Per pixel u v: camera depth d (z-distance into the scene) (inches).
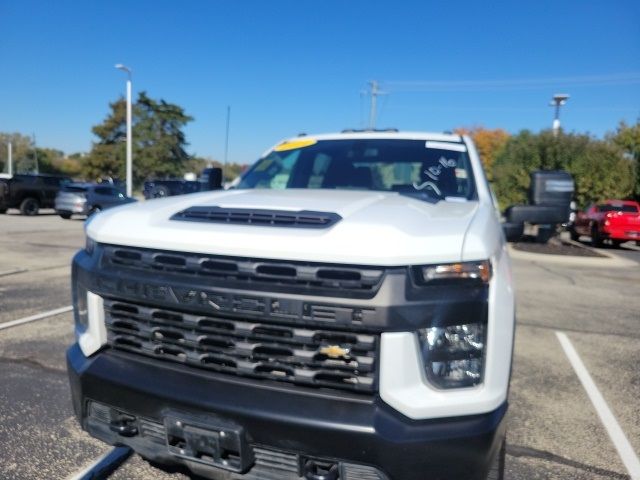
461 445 74.1
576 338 232.2
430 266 76.1
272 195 112.1
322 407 75.9
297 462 77.4
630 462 126.6
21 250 460.8
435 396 75.0
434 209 100.3
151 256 87.0
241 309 79.0
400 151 150.1
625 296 343.0
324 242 77.2
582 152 783.7
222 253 80.8
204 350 83.9
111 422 92.1
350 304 74.1
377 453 72.9
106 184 928.9
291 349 78.4
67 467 117.2
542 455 128.7
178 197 115.6
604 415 151.7
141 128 2188.7
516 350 211.9
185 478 115.0
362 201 101.1
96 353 95.0
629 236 749.9
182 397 81.7
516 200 772.6
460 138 156.4
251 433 78.3
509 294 85.1
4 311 244.4
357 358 75.5
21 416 140.0
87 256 99.3
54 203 952.3
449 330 75.9
